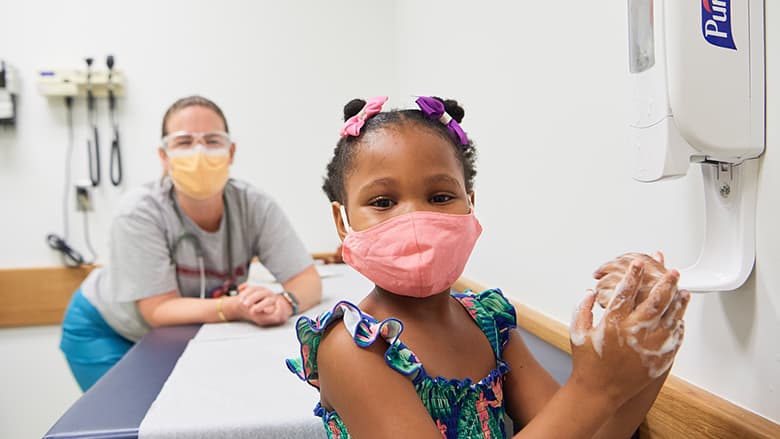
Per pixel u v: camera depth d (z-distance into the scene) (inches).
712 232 26.4
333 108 89.9
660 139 23.6
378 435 19.6
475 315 25.5
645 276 18.9
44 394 86.0
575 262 40.0
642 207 32.4
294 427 30.3
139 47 84.9
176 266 57.8
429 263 21.1
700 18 22.7
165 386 35.5
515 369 25.4
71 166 84.3
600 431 21.6
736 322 26.2
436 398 21.4
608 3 34.7
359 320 20.8
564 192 41.1
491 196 55.1
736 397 26.4
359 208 22.6
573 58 39.0
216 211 58.2
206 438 29.6
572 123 39.6
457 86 63.2
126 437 29.2
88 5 83.7
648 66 24.0
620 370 18.3
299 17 88.3
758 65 23.6
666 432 28.9
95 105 84.3
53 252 84.8
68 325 62.7
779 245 23.6
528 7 45.4
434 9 70.7
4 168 83.4
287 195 89.6
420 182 22.0
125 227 54.4
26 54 82.7
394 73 91.6
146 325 58.2
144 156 85.7
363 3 89.8
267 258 60.7
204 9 86.2
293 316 53.8
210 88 87.0
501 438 22.7
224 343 45.4
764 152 24.0
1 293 83.7
